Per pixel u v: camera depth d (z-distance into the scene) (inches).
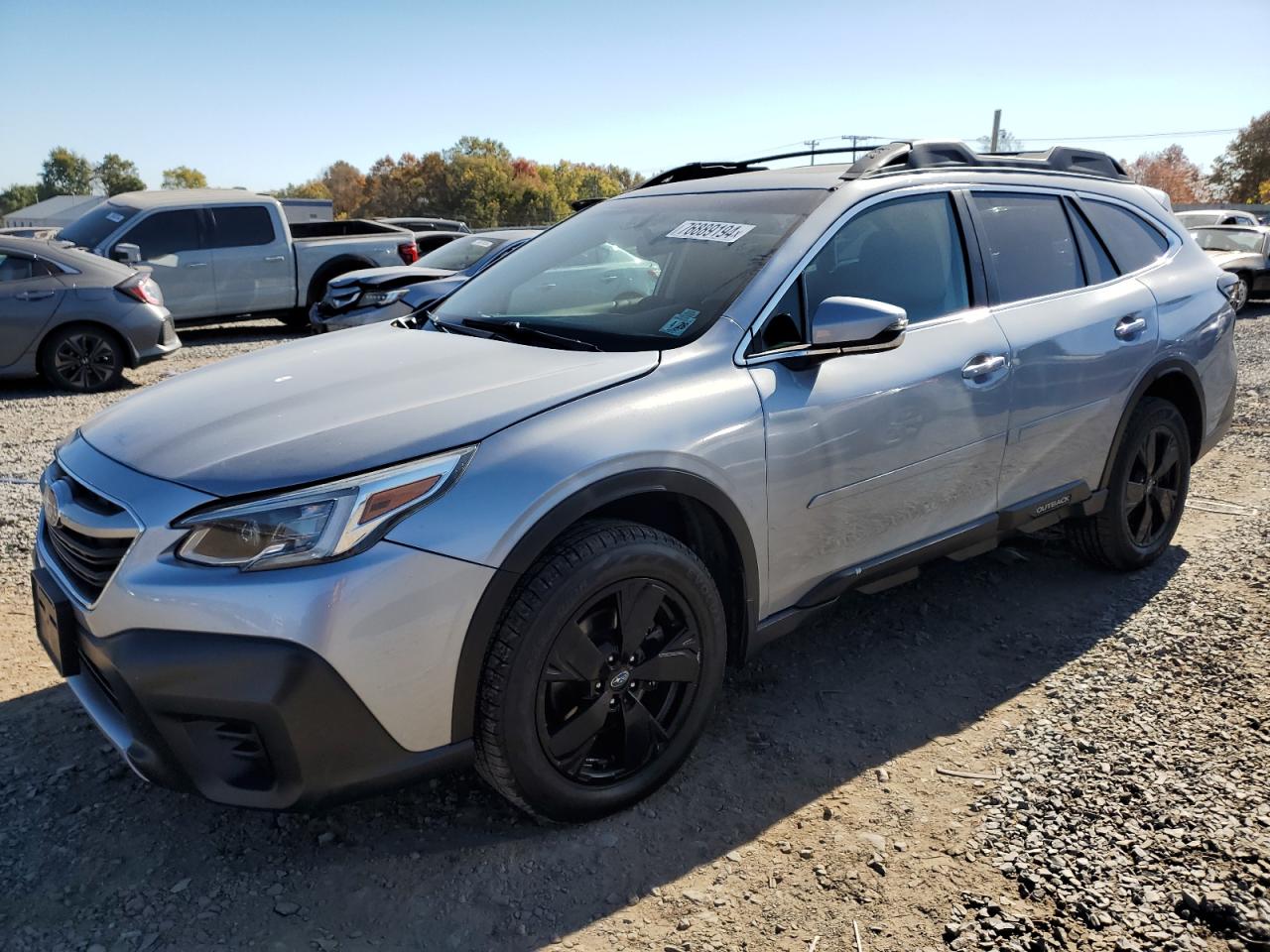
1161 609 151.0
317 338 137.6
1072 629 146.3
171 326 389.4
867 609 154.6
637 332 114.8
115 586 86.1
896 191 131.8
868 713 123.6
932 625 148.8
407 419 93.0
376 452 87.7
